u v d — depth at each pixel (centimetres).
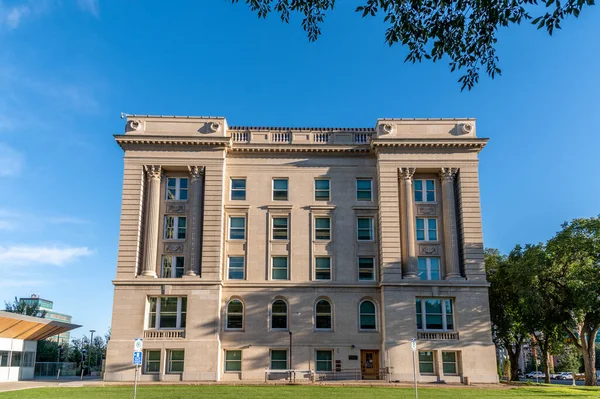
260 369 4438
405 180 4778
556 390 3753
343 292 4625
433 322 4500
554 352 5866
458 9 1413
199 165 4759
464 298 4484
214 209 4662
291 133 4984
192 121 4838
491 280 5194
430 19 1449
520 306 4781
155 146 4772
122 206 4641
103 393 3198
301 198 4853
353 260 4722
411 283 4484
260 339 4497
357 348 4503
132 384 3922
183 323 4459
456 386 3947
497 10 1360
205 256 4547
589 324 4594
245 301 4584
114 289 4459
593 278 4238
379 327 4556
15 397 2914
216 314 4412
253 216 4797
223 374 4428
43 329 4903
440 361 4344
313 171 4916
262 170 4903
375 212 4831
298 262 4706
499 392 3534
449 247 4638
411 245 4634
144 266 4566
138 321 4397
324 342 4509
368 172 4934
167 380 4266
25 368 4938
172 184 4850
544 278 4538
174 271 4634
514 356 5656
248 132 4966
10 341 4691
